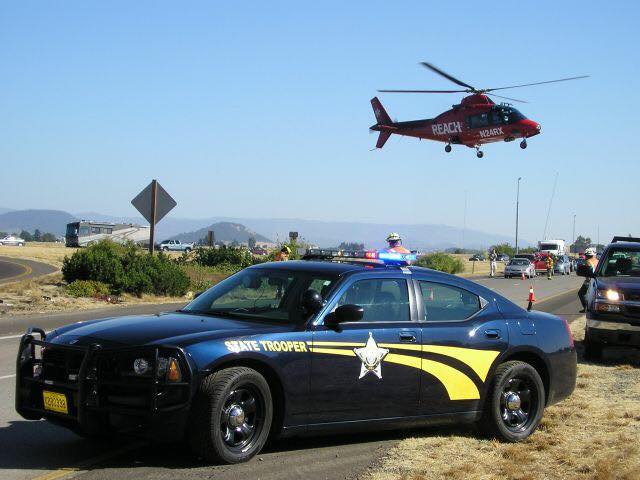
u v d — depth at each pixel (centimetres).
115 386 596
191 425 598
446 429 796
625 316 1266
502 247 11731
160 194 2205
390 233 1190
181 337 607
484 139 3766
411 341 709
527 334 785
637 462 675
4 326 1616
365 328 688
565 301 2967
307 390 648
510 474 626
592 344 1314
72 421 612
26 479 577
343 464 642
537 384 777
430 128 3969
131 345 595
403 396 703
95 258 2508
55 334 654
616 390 1029
